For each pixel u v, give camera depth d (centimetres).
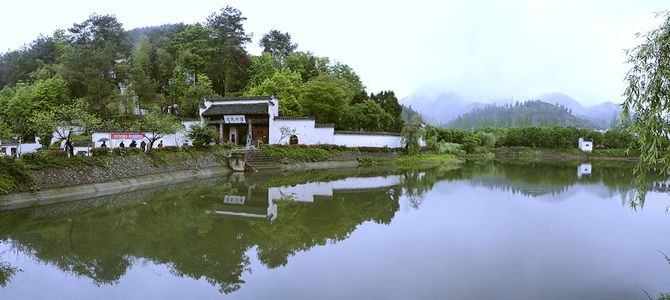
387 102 6269
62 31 7306
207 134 3472
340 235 1377
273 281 941
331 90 5028
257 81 6481
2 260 1101
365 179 3100
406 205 1966
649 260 1114
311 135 4544
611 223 1577
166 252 1174
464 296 857
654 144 802
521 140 9138
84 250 1190
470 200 2120
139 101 5747
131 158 2619
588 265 1068
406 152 5347
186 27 7225
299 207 1897
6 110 4894
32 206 1772
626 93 866
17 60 6956
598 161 7019
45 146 4184
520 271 1018
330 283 931
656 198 2233
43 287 914
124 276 985
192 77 6512
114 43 6888
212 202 1997
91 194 2106
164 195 2167
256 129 4572
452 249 1210
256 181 2858
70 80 5269
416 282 937
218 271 1017
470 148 7475
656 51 816
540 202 2066
